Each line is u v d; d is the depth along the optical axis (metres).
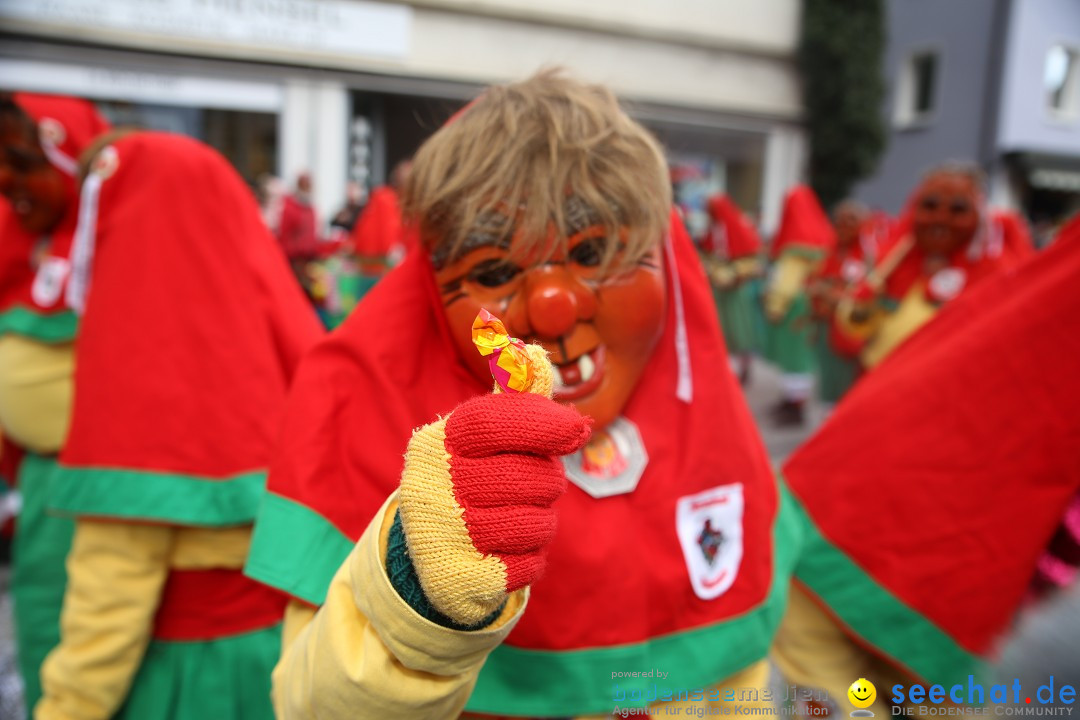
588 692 1.05
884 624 1.29
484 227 0.99
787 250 6.79
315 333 1.69
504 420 0.70
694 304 1.21
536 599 1.06
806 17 12.66
